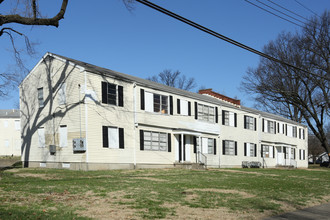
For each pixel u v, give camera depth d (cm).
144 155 2702
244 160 3953
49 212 919
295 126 5291
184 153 3102
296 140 5269
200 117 3338
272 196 1415
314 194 1576
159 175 2150
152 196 1248
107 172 2192
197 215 973
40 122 2672
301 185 1944
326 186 1983
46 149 2605
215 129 3509
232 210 1072
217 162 3503
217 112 3566
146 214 946
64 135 2466
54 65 2600
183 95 3119
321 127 4941
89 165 2294
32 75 2788
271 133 4569
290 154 4966
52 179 1733
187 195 1317
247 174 2648
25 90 2848
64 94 2495
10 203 1021
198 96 3472
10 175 1908
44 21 1483
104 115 2434
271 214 1059
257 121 4272
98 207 1016
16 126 5500
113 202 1104
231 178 2177
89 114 2334
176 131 2967
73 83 2431
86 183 1555
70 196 1187
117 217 896
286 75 4544
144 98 2742
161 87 3000
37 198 1123
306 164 5534
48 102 2620
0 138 5403
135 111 2650
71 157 2394
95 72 2406
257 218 992
